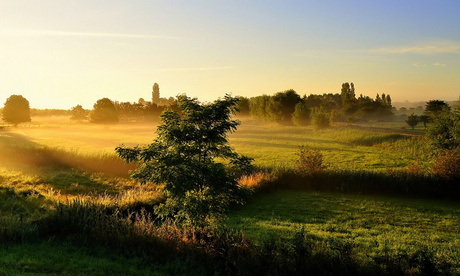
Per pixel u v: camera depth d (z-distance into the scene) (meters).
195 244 9.59
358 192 23.84
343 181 24.53
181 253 9.41
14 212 12.10
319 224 16.28
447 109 33.50
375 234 14.78
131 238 9.93
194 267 8.73
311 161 25.80
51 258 8.34
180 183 9.10
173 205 10.32
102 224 10.52
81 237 10.17
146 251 9.47
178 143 9.89
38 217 11.38
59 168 27.39
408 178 23.75
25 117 98.94
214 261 9.04
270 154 45.72
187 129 9.73
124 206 14.55
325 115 81.38
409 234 14.77
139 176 9.82
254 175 25.50
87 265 8.12
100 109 100.81
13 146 31.91
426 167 27.30
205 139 10.00
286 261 8.70
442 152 26.80
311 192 24.19
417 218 18.08
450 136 29.34
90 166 28.23
